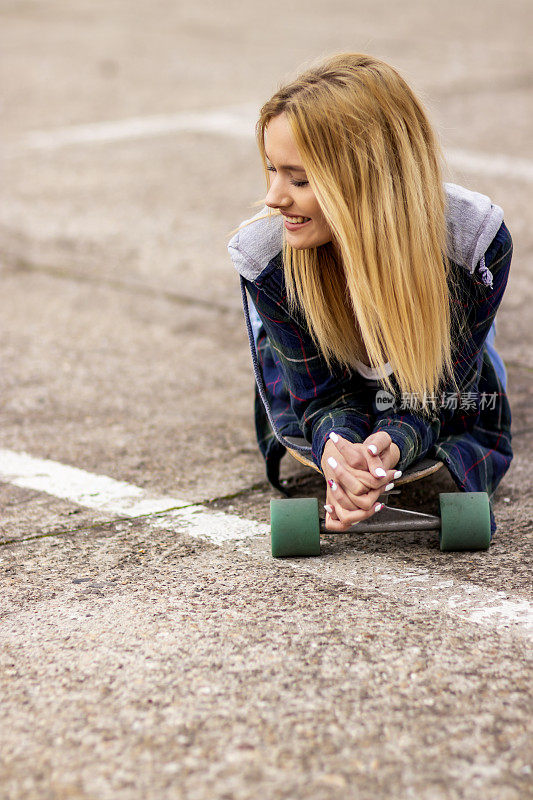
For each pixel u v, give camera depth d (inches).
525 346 249.0
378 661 122.3
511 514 166.4
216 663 123.4
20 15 876.0
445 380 145.3
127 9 913.5
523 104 498.9
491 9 879.7
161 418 215.6
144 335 267.9
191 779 102.7
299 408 153.5
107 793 101.3
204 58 652.7
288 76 139.2
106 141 460.8
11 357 253.1
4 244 342.3
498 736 107.7
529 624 130.4
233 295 296.7
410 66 597.0
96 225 357.7
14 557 157.4
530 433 201.0
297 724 110.7
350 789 100.6
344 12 863.7
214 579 146.8
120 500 177.6
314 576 146.5
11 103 543.8
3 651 128.7
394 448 138.4
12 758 107.2
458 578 144.1
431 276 130.2
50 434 208.1
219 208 369.1
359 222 125.7
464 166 394.3
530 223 334.6
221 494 179.0
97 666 124.1
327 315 140.5
